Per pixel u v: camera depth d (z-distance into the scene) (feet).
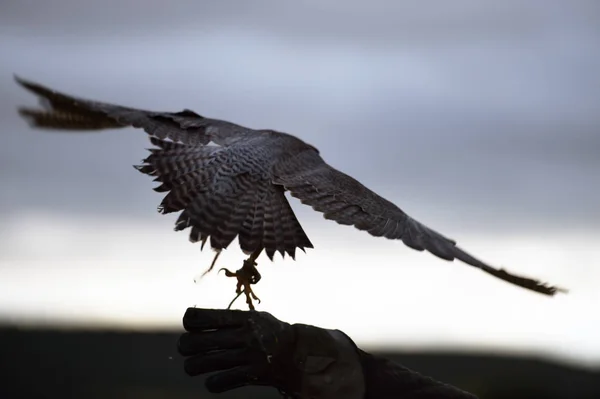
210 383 30.83
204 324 30.83
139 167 30.35
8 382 87.45
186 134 33.19
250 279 30.68
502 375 92.99
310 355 31.12
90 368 91.25
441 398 31.01
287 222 29.58
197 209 29.25
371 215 29.30
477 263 26.71
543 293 25.55
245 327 30.78
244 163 30.76
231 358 30.71
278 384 30.94
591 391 91.04
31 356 94.12
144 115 33.81
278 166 30.86
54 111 34.99
